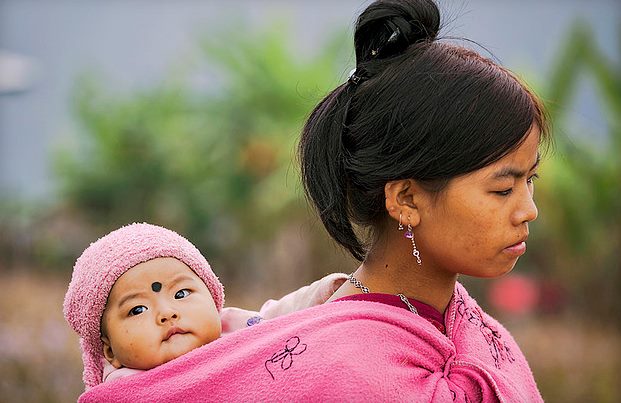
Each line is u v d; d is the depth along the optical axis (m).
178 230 9.66
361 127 1.92
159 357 2.03
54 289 9.13
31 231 10.45
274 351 1.93
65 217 10.42
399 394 1.83
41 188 11.61
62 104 11.95
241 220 9.19
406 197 1.90
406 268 2.00
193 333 2.07
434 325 2.03
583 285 7.94
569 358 6.66
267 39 9.52
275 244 8.84
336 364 1.85
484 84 1.85
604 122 8.70
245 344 1.99
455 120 1.82
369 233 2.04
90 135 10.28
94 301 2.08
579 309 7.96
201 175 9.59
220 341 2.00
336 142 1.97
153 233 2.13
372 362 1.86
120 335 2.05
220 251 9.43
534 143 1.88
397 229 1.97
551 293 8.12
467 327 2.10
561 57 7.53
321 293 2.23
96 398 2.01
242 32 9.68
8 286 9.05
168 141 9.91
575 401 5.96
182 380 1.96
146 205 9.96
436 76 1.86
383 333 1.91
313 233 8.30
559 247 8.00
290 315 2.01
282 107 9.25
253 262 9.19
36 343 6.16
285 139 8.98
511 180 1.86
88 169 10.25
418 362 1.91
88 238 10.26
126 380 2.00
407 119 1.85
